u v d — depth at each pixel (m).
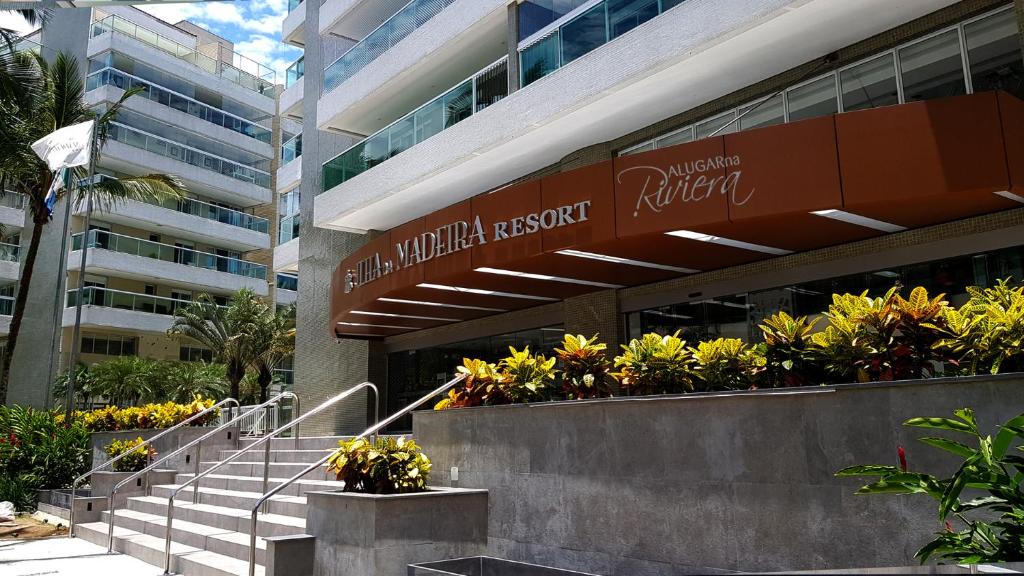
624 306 15.15
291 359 49.38
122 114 46.25
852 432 5.61
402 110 22.20
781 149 10.04
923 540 5.18
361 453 8.16
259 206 56.69
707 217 10.48
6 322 42.09
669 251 12.16
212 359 49.22
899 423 5.41
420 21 19.39
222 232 50.00
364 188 19.75
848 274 11.72
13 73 22.97
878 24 11.42
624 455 7.01
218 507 12.32
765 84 13.17
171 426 18.17
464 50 18.41
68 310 41.56
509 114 15.59
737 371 6.97
